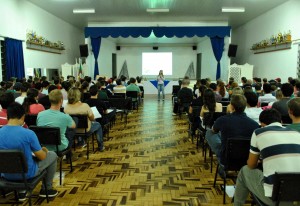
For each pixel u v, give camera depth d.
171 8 9.21
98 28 10.69
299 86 4.36
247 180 2.09
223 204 2.70
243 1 8.37
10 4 7.29
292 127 2.03
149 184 3.15
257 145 1.89
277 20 9.01
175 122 6.69
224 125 2.64
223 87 5.42
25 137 2.15
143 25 11.44
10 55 7.22
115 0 8.23
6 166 2.04
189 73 15.96
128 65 16.02
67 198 2.80
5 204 2.66
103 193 2.92
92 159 3.98
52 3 8.64
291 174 1.56
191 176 3.38
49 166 2.65
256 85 5.92
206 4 8.70
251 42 11.46
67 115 3.09
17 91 5.07
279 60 8.97
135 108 8.63
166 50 15.91
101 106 4.63
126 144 4.78
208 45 13.71
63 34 11.55
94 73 11.31
